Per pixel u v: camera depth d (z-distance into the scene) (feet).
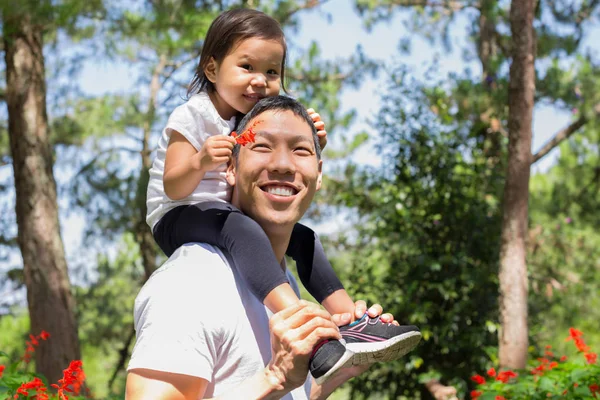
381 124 35.12
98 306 67.36
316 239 9.21
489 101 35.60
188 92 10.00
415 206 34.37
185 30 36.27
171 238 8.36
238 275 7.29
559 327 55.42
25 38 35.42
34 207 34.86
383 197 34.86
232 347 6.84
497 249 33.24
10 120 35.55
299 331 6.18
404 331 7.62
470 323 32.91
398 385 34.37
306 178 7.52
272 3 45.03
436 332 32.19
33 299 34.47
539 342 39.45
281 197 7.46
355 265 34.71
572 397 16.22
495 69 38.52
